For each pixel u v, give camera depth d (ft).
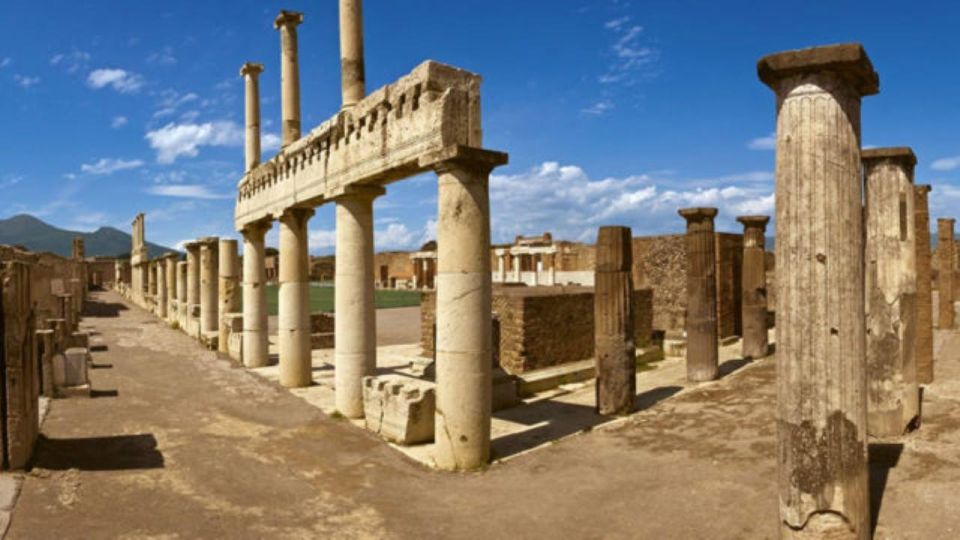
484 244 28.68
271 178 49.70
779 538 18.58
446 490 25.79
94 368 55.77
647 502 23.86
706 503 23.39
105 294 182.70
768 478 25.45
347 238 37.78
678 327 72.95
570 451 30.50
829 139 17.37
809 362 17.62
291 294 46.75
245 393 44.73
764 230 56.03
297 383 46.65
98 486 25.75
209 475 27.61
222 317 65.92
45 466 27.71
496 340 41.65
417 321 100.01
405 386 33.45
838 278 17.42
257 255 57.11
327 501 24.77
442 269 28.66
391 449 31.37
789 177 17.81
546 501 24.38
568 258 155.63
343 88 38.06
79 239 159.84
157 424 35.99
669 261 73.87
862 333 17.81
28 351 28.43
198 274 84.23
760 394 40.40
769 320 77.46
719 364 53.62
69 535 21.08
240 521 22.79
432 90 29.35
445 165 28.27
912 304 29.01
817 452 17.56
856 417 17.63
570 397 43.32
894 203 28.45
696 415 36.19
